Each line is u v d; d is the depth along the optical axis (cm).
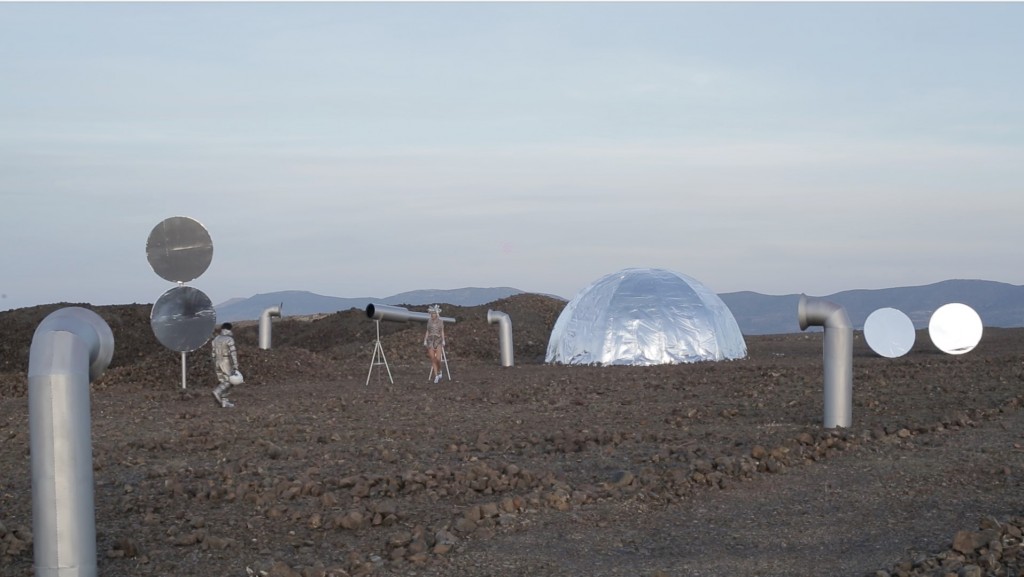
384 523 712
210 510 762
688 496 788
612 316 2280
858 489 800
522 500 748
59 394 538
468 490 807
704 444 1036
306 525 714
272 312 2870
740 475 849
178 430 1237
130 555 641
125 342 2853
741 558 625
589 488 808
